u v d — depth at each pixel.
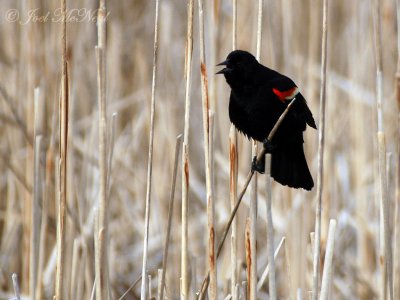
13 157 11.14
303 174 7.68
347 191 11.59
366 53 11.72
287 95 7.54
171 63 13.30
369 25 11.87
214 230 6.41
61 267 6.63
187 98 6.47
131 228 11.98
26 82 11.27
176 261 10.54
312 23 11.02
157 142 11.84
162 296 6.52
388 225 6.97
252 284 6.35
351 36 12.73
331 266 6.44
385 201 6.98
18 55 11.84
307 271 9.03
